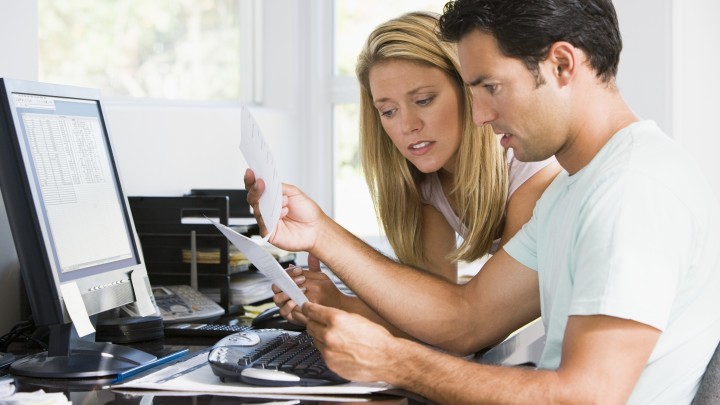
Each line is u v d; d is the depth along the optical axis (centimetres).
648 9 273
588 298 114
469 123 167
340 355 122
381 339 123
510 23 121
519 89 124
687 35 271
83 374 134
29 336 160
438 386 121
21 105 137
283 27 300
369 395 125
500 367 121
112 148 163
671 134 272
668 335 119
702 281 119
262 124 286
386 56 165
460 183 172
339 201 317
